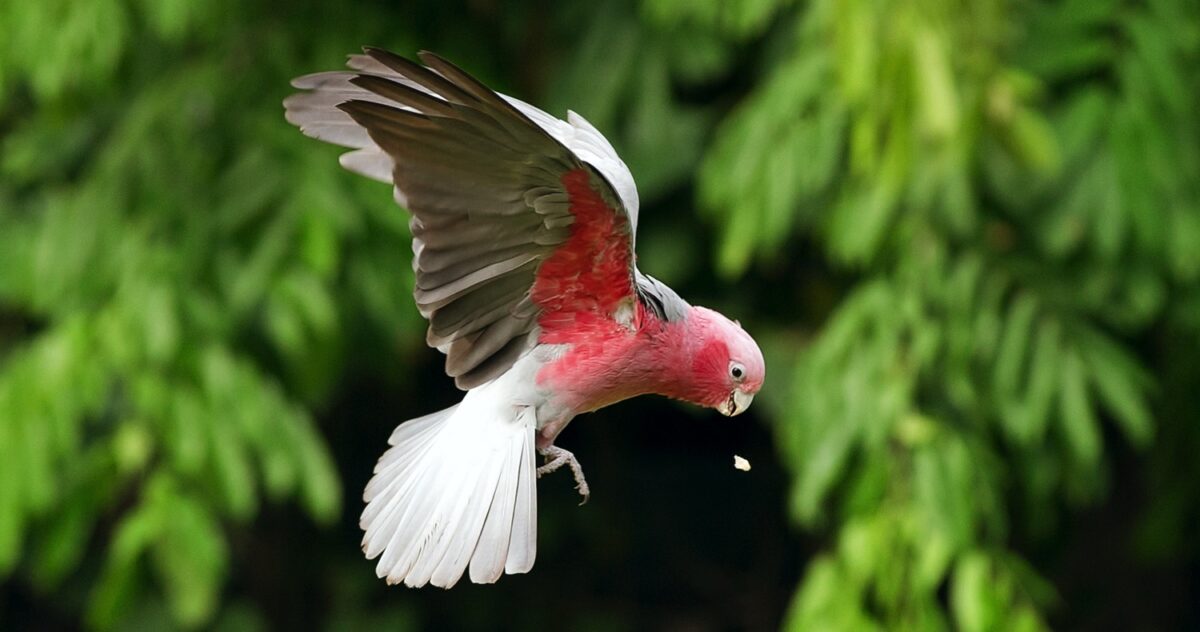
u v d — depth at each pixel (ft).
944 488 32.99
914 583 32.37
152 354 34.12
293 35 37.60
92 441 38.04
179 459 33.91
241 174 35.94
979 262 35.04
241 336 36.81
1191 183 35.12
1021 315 34.99
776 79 34.32
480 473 19.62
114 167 36.73
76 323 34.71
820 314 38.70
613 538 47.52
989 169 35.47
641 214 38.65
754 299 39.47
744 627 48.57
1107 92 35.12
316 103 21.88
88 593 43.14
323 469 35.35
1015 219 36.11
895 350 33.78
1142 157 34.47
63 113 37.37
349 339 37.29
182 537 33.55
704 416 44.62
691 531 48.98
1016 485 39.55
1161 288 35.94
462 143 17.34
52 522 34.55
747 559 48.93
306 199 35.42
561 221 18.48
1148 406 40.29
